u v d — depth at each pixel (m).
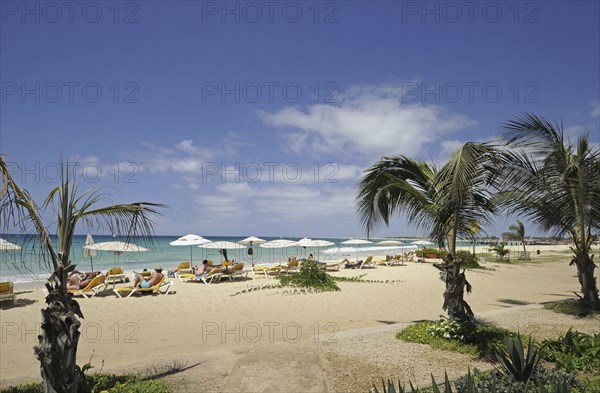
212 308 11.52
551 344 6.38
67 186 4.18
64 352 3.98
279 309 11.29
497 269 25.72
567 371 5.44
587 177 8.85
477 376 4.79
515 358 4.61
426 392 4.90
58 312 4.00
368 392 5.00
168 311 11.13
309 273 16.19
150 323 9.70
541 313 9.70
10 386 5.37
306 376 5.48
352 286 16.14
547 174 9.44
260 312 10.88
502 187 8.31
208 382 5.34
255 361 6.16
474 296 13.96
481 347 6.50
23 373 6.24
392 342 7.10
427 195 8.04
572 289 16.08
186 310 11.25
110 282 16.84
